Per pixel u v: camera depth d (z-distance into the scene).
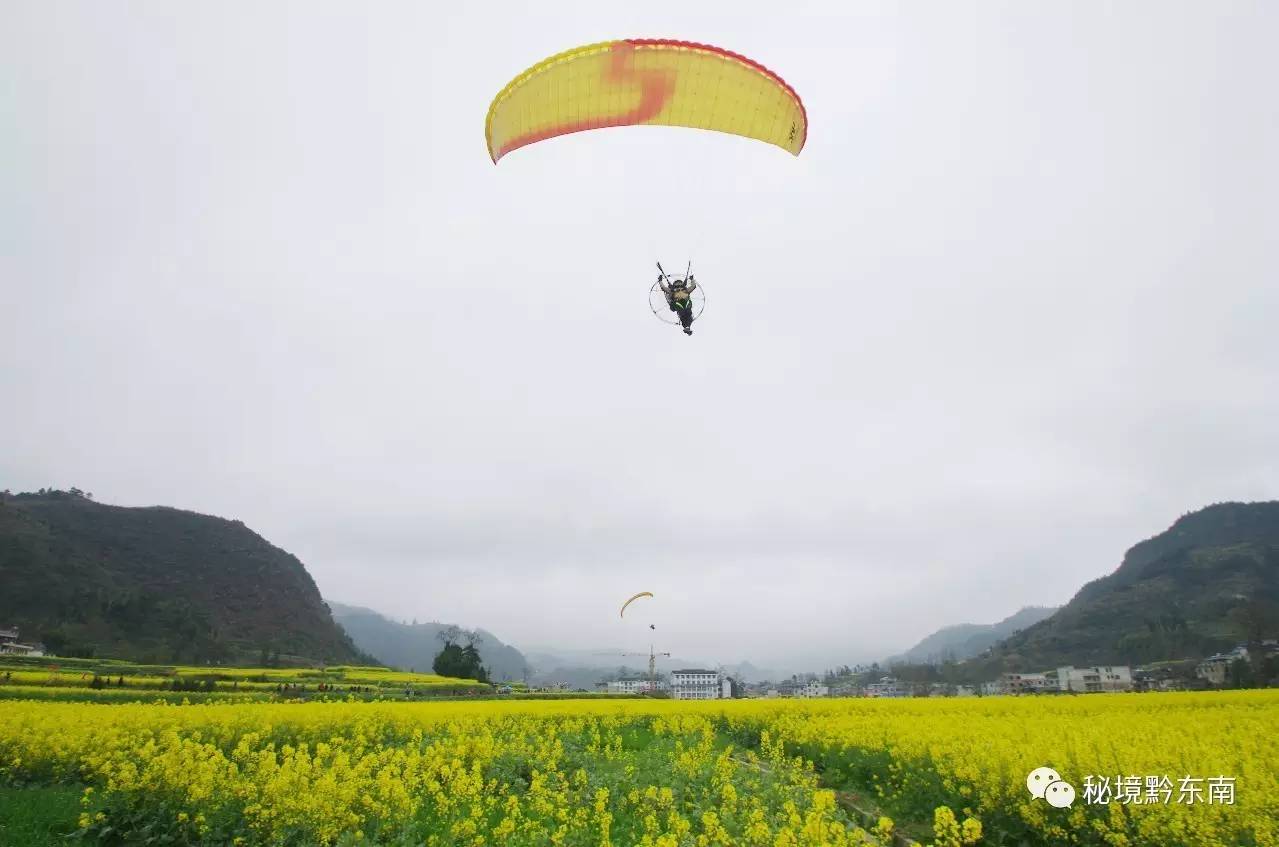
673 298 16.28
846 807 14.66
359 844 9.79
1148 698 30.98
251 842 10.29
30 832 10.64
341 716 20.50
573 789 14.04
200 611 140.38
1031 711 26.97
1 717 16.31
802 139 17.00
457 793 12.03
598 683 186.12
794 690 165.00
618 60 15.01
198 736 16.39
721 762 14.06
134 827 10.84
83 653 73.88
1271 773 11.76
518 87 15.91
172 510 176.50
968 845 11.39
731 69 15.17
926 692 136.12
